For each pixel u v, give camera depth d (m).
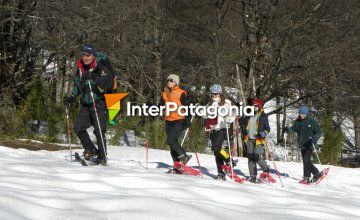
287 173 11.68
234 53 22.55
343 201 6.96
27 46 20.73
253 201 5.62
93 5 21.16
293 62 21.56
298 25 21.78
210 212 4.50
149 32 26.77
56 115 17.41
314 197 6.68
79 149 12.95
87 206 4.36
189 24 25.16
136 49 24.80
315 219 4.79
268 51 22.64
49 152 11.19
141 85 27.25
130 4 23.25
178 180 6.64
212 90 8.70
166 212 4.29
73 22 20.39
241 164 12.23
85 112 8.44
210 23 23.56
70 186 5.51
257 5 22.77
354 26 21.98
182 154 8.55
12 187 4.98
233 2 24.09
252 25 22.81
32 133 16.92
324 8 22.19
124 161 10.22
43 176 5.96
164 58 27.38
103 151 8.38
